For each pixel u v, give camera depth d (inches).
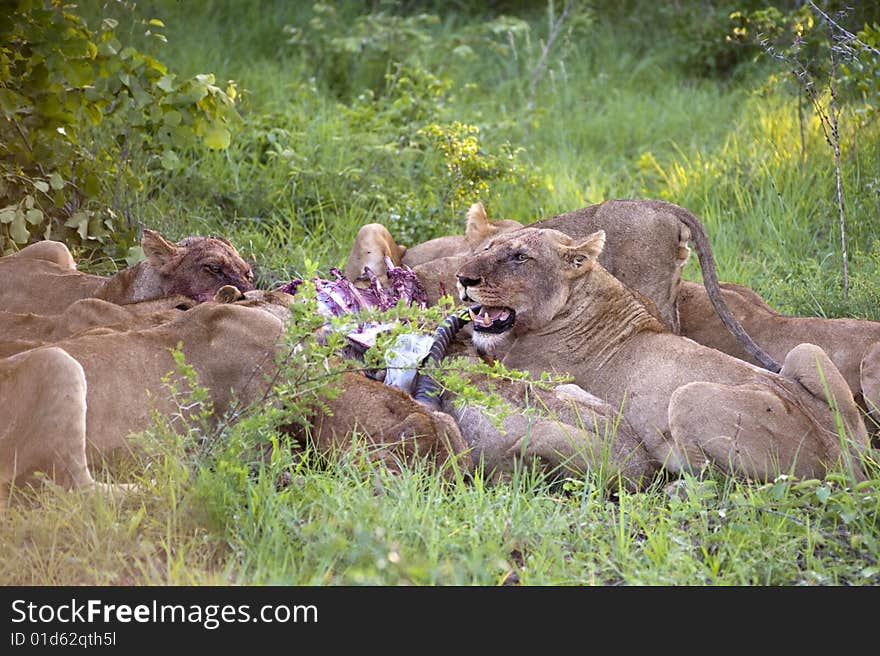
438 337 431.8
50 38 494.3
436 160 673.6
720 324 480.7
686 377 397.7
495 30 911.0
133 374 351.9
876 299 522.9
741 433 366.3
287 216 621.3
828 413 384.2
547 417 387.5
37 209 512.4
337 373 347.9
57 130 523.8
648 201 490.0
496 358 439.2
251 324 372.2
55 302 473.7
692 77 926.4
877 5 729.6
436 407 410.3
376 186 650.2
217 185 639.8
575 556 319.0
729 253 596.4
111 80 520.1
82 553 302.4
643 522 335.9
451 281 509.7
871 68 625.0
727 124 803.4
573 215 505.0
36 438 318.7
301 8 945.5
